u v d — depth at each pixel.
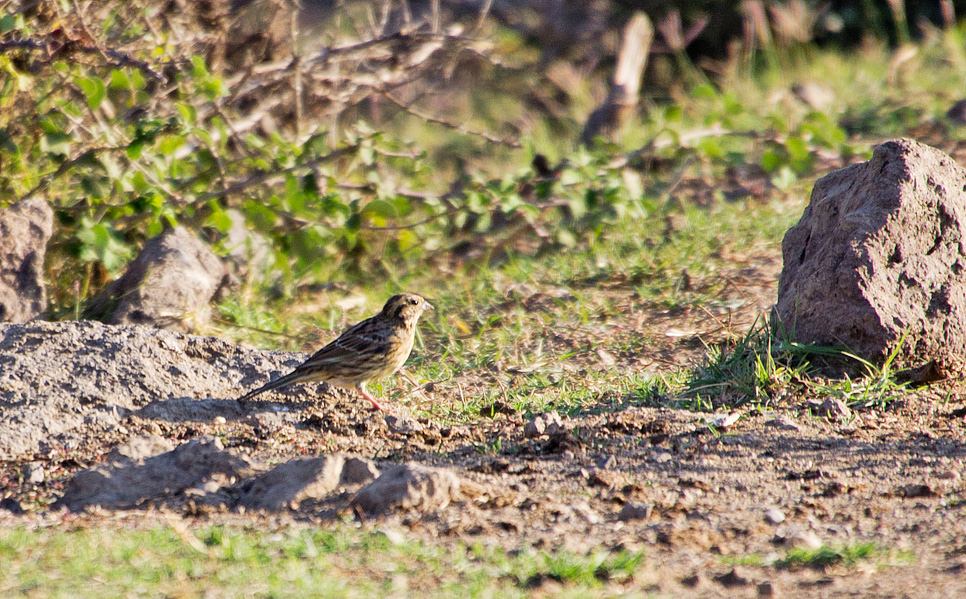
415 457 8.09
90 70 15.02
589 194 16.45
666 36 27.77
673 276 14.26
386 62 19.61
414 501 6.64
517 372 11.29
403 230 16.31
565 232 16.38
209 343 10.38
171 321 12.73
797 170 17.42
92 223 13.05
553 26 30.02
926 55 24.92
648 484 7.08
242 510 6.87
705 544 5.84
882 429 8.27
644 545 5.85
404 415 9.49
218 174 15.61
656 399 9.70
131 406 9.27
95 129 14.41
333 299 15.46
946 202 9.88
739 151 19.77
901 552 5.57
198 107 16.42
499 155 24.25
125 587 5.16
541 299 14.13
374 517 6.54
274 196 15.45
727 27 29.80
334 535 6.08
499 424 9.14
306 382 9.88
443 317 13.67
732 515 6.38
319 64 18.06
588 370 11.10
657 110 23.80
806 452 7.69
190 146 16.12
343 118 21.02
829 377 9.62
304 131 18.02
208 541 6.08
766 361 9.73
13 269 12.23
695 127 21.56
